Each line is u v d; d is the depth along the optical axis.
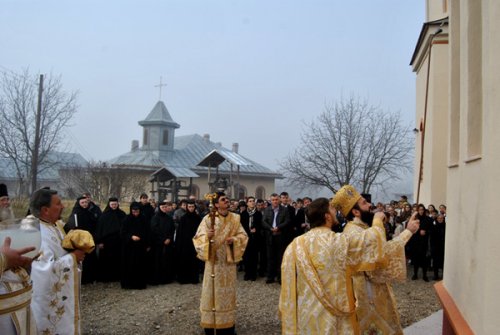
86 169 36.44
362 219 4.62
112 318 8.17
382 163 26.94
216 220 7.15
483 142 3.62
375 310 4.47
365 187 27.05
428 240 12.70
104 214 11.76
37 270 4.33
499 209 3.29
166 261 11.69
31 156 23.38
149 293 10.41
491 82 3.37
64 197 36.31
